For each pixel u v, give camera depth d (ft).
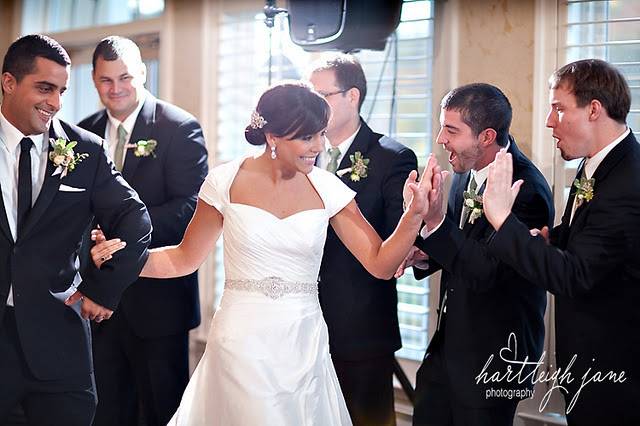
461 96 8.55
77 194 8.46
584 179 7.79
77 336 8.54
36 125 8.16
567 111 7.91
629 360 7.77
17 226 8.21
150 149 10.67
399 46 12.26
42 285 8.27
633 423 7.76
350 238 8.27
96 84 10.76
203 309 14.47
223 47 14.20
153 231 10.34
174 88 14.60
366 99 12.72
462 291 8.75
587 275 7.55
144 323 10.52
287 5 11.23
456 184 9.36
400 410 12.07
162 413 10.69
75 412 8.52
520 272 7.78
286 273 7.93
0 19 16.63
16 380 8.25
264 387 7.66
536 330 8.89
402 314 12.53
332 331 9.54
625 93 7.84
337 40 10.97
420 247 8.46
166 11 14.55
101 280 8.41
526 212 8.48
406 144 12.25
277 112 7.75
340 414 8.13
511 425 8.93
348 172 9.66
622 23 10.28
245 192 8.06
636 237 7.54
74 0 16.15
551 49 10.66
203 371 8.12
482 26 11.23
